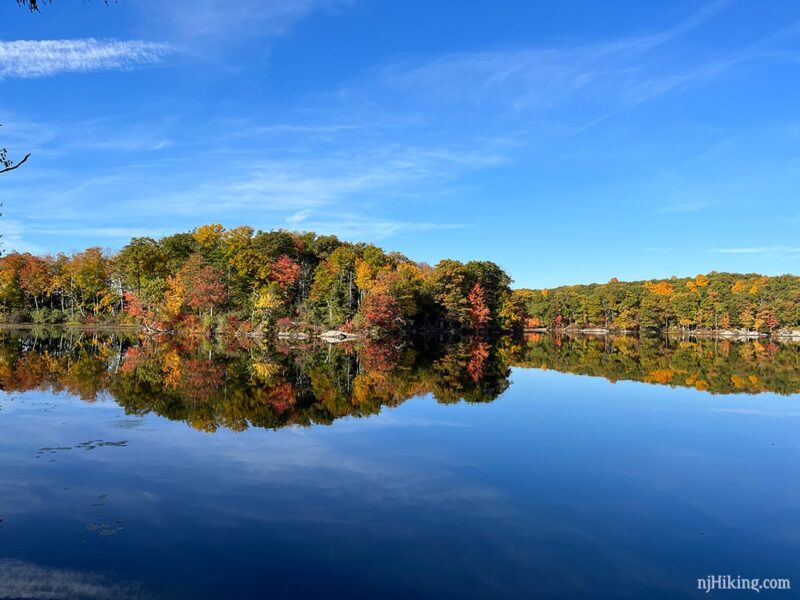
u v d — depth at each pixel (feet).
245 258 280.72
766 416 65.72
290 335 232.73
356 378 101.86
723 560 28.27
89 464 43.11
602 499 36.73
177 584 25.20
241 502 35.24
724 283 438.40
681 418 64.18
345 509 34.17
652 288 479.00
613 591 25.03
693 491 38.50
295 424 58.85
